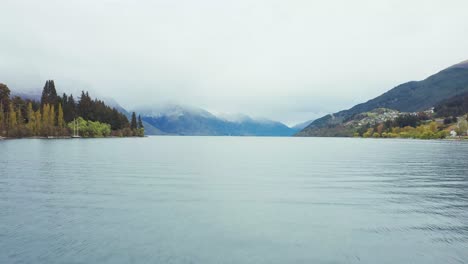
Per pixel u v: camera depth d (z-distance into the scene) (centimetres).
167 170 4759
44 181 3562
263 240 1758
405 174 4425
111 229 1902
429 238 1795
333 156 8338
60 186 3259
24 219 2077
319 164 6003
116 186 3294
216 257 1537
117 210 2314
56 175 4041
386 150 11244
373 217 2188
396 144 17450
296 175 4294
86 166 5106
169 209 2359
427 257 1552
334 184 3541
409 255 1573
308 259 1526
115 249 1612
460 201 2672
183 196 2823
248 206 2473
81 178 3809
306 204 2550
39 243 1680
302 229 1938
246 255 1564
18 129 17050
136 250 1605
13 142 13375
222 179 3884
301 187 3331
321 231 1905
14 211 2266
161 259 1508
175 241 1728
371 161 6656
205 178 3947
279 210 2359
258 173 4509
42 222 2020
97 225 1972
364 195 2919
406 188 3294
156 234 1828
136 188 3192
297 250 1627
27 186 3247
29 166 4994
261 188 3256
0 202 2534
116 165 5369
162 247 1647
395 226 1997
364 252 1606
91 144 13188
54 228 1909
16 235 1791
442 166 5528
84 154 7694
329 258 1540
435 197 2838
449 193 3028
